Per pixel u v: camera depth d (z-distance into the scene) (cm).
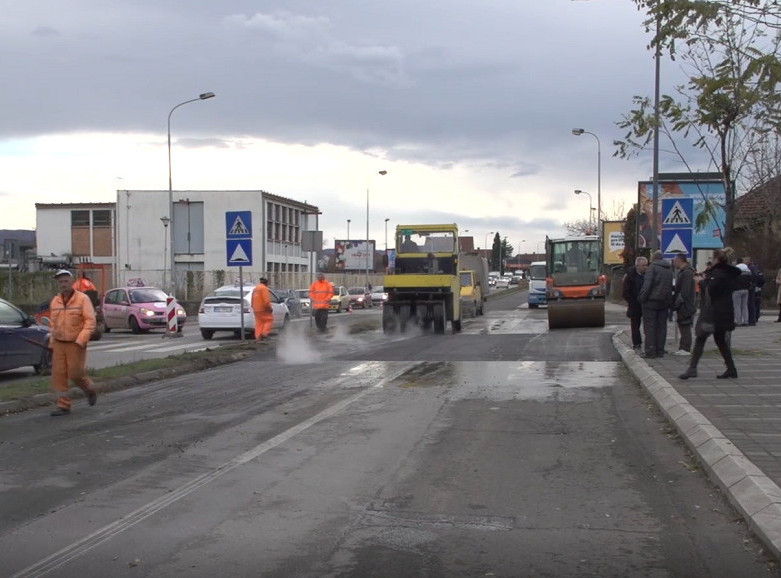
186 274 4891
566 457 793
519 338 2206
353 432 920
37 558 523
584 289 2681
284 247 6838
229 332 2828
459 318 2617
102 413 1068
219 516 611
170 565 509
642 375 1271
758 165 1791
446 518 605
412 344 2050
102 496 667
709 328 1166
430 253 2580
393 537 562
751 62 788
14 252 3078
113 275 4631
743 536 558
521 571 497
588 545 544
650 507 629
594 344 1964
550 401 1116
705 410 934
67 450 840
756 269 2284
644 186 3972
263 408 1091
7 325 1462
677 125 1215
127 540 557
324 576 489
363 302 5700
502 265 14362
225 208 6347
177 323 2670
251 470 750
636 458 786
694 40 866
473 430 924
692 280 1526
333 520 601
